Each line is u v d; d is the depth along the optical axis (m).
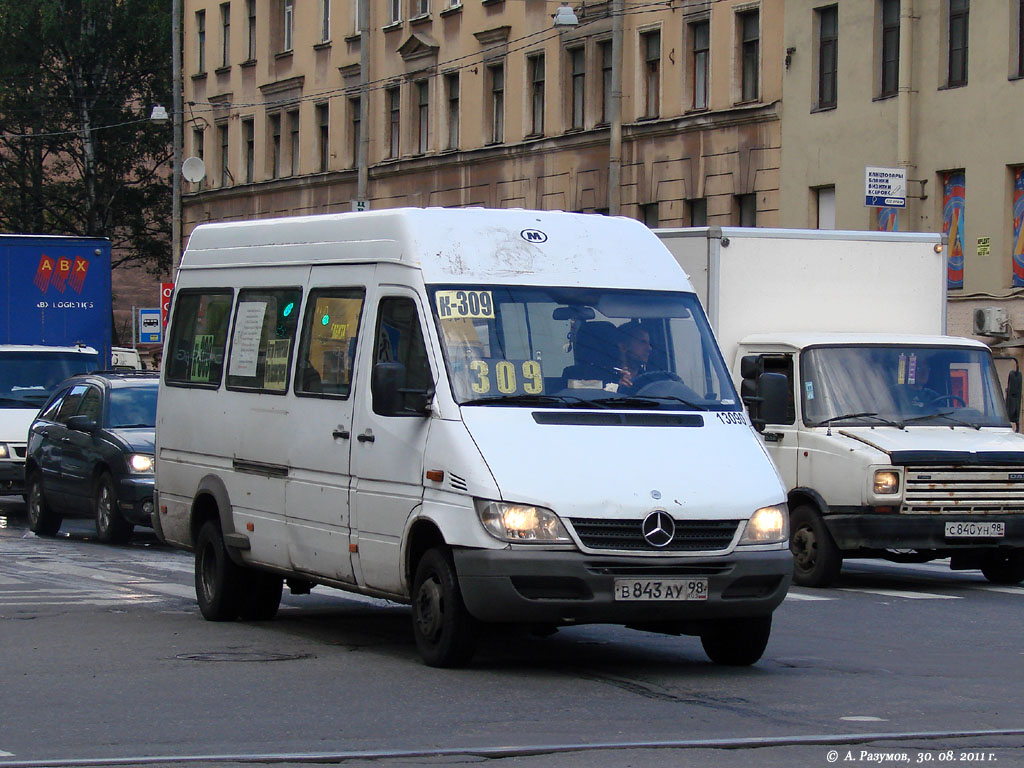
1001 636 22.67
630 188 72.88
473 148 82.31
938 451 28.48
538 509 17.30
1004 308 56.78
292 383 21.34
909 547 28.48
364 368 19.80
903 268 31.92
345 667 18.70
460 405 18.28
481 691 17.06
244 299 23.02
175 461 24.44
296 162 98.88
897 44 60.72
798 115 64.50
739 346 30.62
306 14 97.00
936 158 59.09
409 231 19.61
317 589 28.06
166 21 115.94
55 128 117.94
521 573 17.20
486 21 81.38
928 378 30.16
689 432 18.61
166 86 117.62
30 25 115.94
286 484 21.27
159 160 121.31
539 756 13.77
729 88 67.69
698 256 30.72
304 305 21.44
